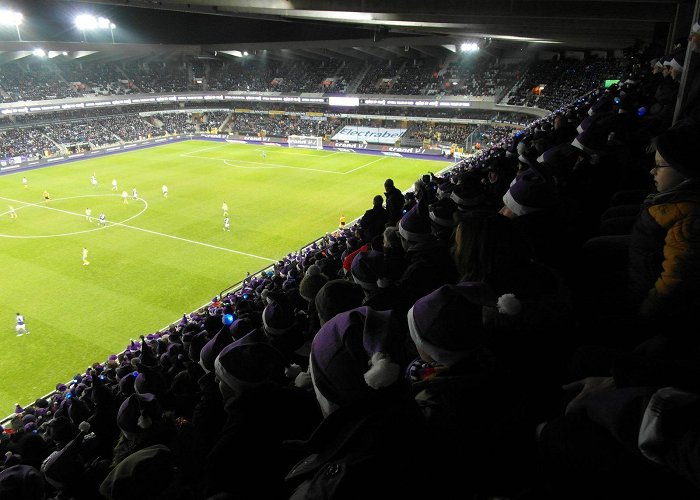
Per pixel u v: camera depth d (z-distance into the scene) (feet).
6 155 215.72
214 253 116.06
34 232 130.11
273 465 11.33
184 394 28.40
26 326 84.74
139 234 128.36
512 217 17.72
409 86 260.83
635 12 84.69
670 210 11.98
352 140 256.93
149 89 293.02
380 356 8.40
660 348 10.80
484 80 242.37
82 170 202.18
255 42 292.20
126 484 12.06
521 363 12.50
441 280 18.12
